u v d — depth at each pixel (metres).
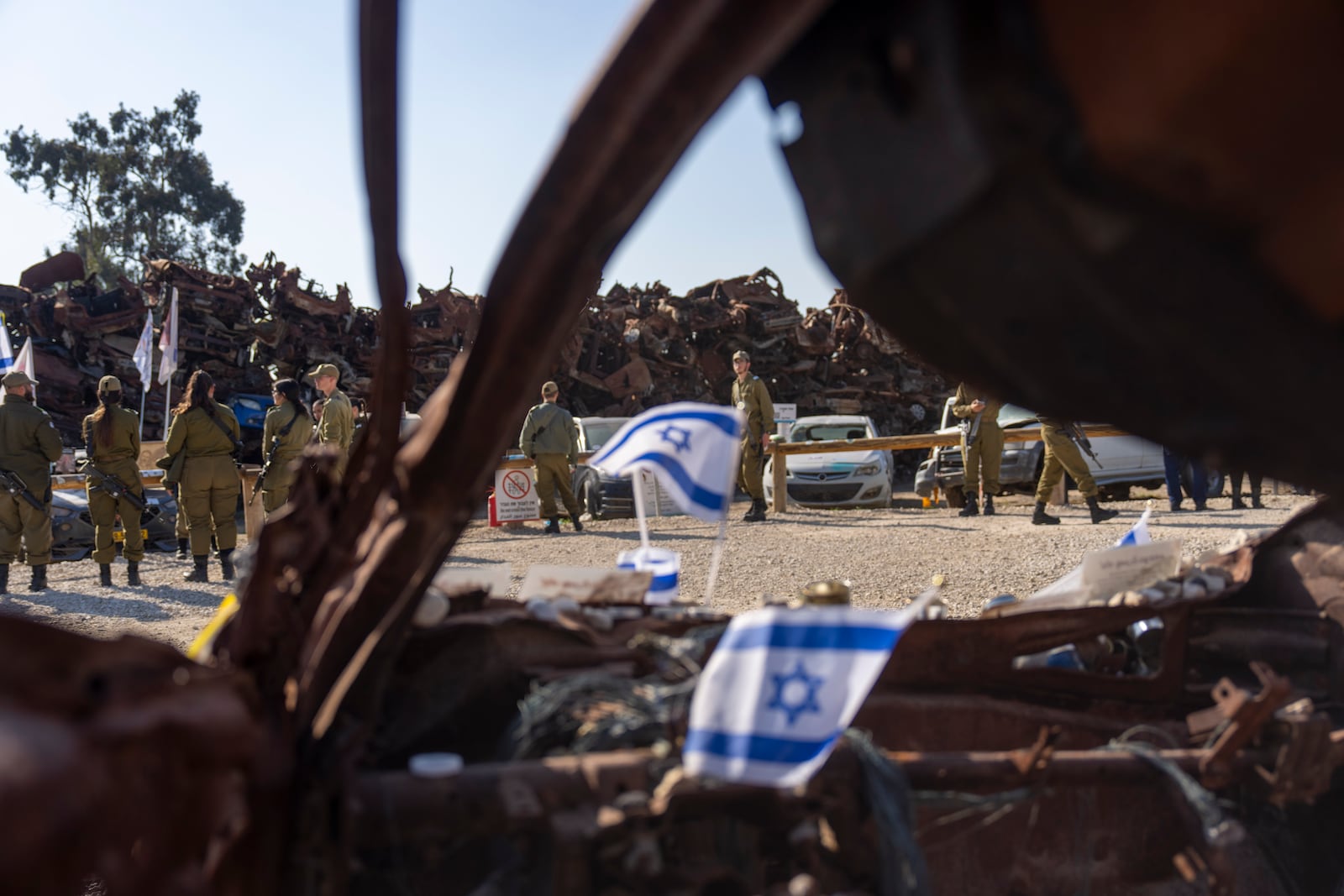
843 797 1.59
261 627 1.47
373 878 1.74
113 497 10.38
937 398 32.84
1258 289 0.70
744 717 1.46
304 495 1.51
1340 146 0.65
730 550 10.78
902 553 9.91
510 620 1.96
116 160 69.31
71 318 24.81
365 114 1.13
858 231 0.77
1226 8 0.62
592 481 16.88
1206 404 0.76
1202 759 1.80
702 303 30.02
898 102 0.72
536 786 1.49
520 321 1.08
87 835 1.06
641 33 0.79
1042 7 0.64
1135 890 2.21
